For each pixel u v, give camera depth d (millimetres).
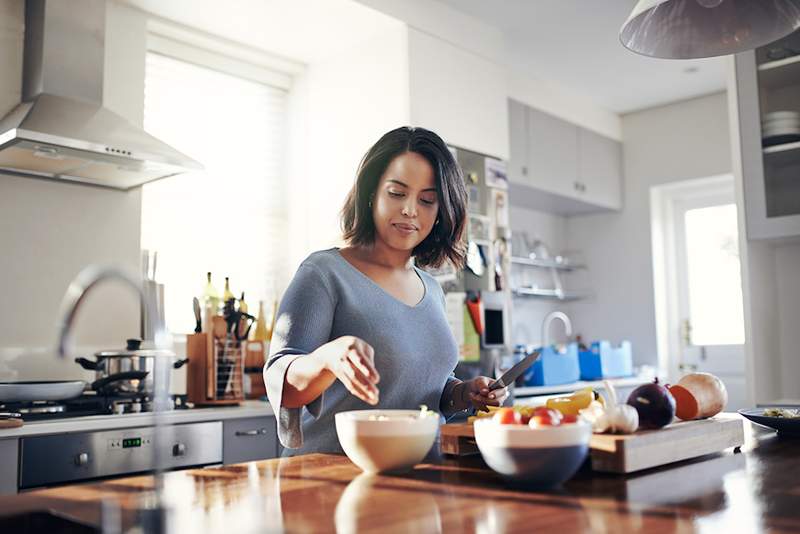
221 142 3504
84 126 2506
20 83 2705
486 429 1032
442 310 1642
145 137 2639
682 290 5000
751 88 3092
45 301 2729
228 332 2850
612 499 963
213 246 3424
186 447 2535
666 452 1212
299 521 853
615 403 1216
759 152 3055
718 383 1437
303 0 3059
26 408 2453
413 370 1504
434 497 980
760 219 3035
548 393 3910
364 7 3133
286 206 3732
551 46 4027
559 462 997
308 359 1213
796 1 1759
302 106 3732
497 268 3656
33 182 2742
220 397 2816
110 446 2338
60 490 1050
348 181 3500
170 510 915
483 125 3695
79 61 2689
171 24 3207
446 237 1645
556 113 4629
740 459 1293
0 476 2105
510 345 3643
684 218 5031
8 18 2693
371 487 1050
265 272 3611
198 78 3445
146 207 3211
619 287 5102
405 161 1524
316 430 1467
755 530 799
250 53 3512
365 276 1532
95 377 2805
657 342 4895
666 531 795
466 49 3633
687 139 4875
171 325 3215
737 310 4773
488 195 3680
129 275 1009
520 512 890
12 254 2672
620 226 5137
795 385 3229
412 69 3332
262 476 1142
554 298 5078
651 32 1894
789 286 3279
